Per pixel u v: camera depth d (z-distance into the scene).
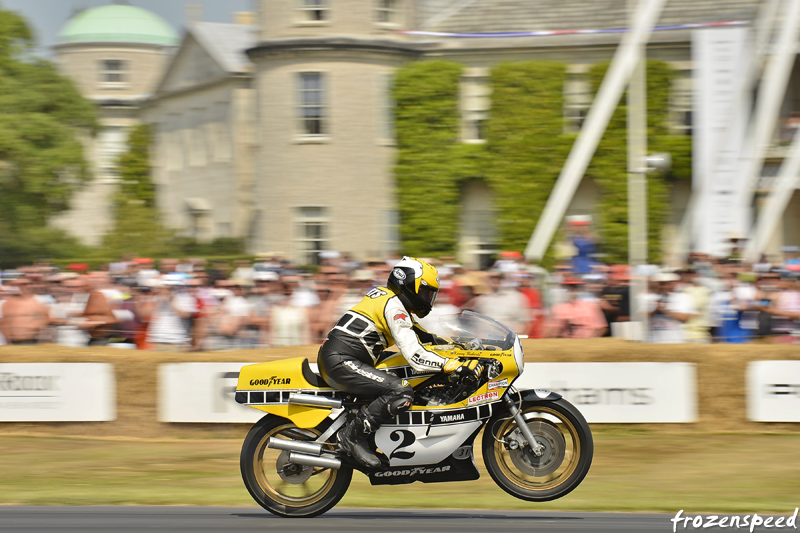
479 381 17.09
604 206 65.88
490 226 69.38
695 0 66.31
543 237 58.22
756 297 30.12
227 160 93.38
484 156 67.88
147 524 17.08
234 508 18.67
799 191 66.38
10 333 31.77
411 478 17.25
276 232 72.19
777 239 66.69
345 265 40.84
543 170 67.12
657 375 26.19
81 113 86.25
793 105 65.56
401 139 68.88
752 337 29.95
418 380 17.23
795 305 29.72
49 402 27.56
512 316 31.23
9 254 81.06
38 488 20.75
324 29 70.19
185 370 27.06
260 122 72.94
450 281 34.00
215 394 26.91
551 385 26.58
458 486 20.98
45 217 83.88
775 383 25.77
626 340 27.41
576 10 69.06
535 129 67.12
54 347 28.17
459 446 17.14
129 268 39.94
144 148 103.62
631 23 59.06
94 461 23.94
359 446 16.86
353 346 16.95
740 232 59.09
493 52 68.75
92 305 31.38
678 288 31.02
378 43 69.94
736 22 60.91
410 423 17.00
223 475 22.14
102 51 133.12
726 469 22.00
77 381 27.45
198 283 33.38
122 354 27.41
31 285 32.84
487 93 68.56
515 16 70.31
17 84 81.62
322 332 32.03
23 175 80.44
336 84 70.25
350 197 70.56
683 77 65.81
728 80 60.59
